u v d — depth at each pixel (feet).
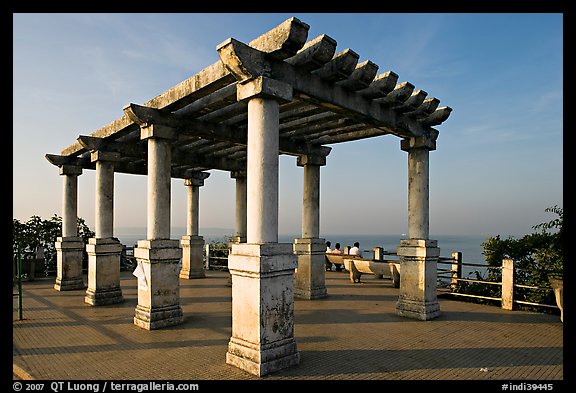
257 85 15.89
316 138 32.04
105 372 15.10
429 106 24.85
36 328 22.02
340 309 27.17
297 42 15.79
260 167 16.05
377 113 22.77
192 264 44.88
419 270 24.63
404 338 19.80
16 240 49.34
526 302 26.66
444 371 15.23
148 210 23.06
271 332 15.39
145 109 22.36
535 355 17.19
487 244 33.01
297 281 32.32
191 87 19.97
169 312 22.52
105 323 23.24
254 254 15.33
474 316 25.07
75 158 36.96
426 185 26.08
